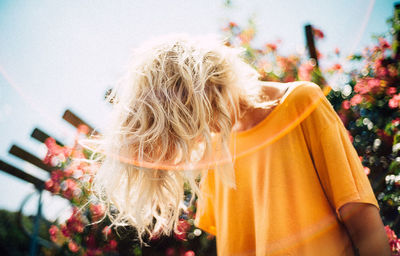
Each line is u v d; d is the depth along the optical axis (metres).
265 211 0.98
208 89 0.99
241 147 1.09
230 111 1.04
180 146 0.96
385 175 2.82
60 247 2.73
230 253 1.08
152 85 0.99
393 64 3.15
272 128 1.01
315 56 3.07
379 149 2.93
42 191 2.89
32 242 2.86
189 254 2.57
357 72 3.28
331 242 0.90
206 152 0.98
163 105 0.99
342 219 0.89
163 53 1.02
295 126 0.98
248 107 1.06
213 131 1.04
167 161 1.02
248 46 3.04
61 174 2.67
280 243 0.92
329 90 3.17
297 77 3.04
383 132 2.95
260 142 1.04
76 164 2.64
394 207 2.59
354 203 0.86
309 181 0.94
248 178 1.08
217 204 1.22
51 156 2.71
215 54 1.01
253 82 1.09
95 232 2.58
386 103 3.00
